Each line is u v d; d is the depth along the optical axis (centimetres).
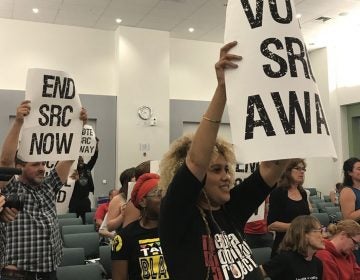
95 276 287
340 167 1064
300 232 231
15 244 220
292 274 230
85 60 980
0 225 185
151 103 971
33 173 234
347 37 1040
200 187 101
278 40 102
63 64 962
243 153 97
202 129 100
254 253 330
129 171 356
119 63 955
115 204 350
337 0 804
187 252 103
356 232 253
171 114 1027
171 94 1048
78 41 977
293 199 301
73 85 249
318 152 99
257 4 103
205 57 1084
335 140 1077
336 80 1087
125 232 191
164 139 977
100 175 959
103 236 420
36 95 237
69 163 251
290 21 105
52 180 249
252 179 126
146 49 976
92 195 916
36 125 235
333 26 957
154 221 190
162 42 988
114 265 188
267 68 100
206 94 1078
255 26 102
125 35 963
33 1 818
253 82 99
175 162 115
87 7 848
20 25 933
